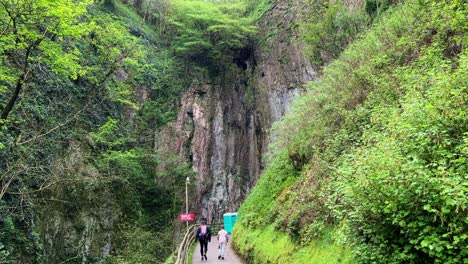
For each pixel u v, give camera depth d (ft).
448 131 16.58
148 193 100.17
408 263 15.14
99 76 88.38
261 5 148.56
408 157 15.65
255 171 130.62
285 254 30.86
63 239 68.90
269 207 49.83
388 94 28.48
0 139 55.93
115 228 82.02
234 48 142.20
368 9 56.90
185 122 126.82
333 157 32.42
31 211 62.13
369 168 16.06
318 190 30.99
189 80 134.92
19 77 44.52
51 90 76.28
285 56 127.13
